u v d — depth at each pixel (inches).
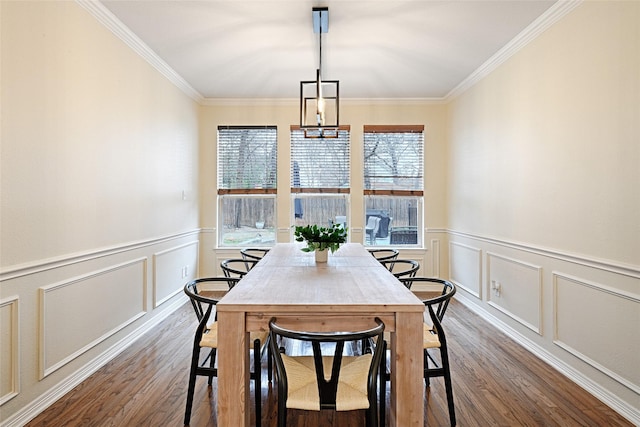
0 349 71.8
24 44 76.6
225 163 192.9
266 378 97.0
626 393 79.7
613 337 83.0
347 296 70.7
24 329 77.0
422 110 190.7
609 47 84.0
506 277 130.0
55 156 85.7
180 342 121.5
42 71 81.6
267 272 93.7
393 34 118.0
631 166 78.5
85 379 95.6
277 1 98.9
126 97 117.1
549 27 105.4
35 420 77.5
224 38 120.6
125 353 112.5
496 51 130.2
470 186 161.0
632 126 78.2
